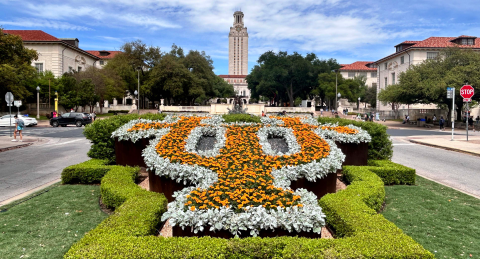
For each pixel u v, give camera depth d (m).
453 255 4.01
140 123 8.90
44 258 3.90
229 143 7.52
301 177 5.71
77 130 26.48
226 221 3.64
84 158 12.00
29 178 8.57
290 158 6.29
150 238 3.41
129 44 54.09
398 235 3.54
